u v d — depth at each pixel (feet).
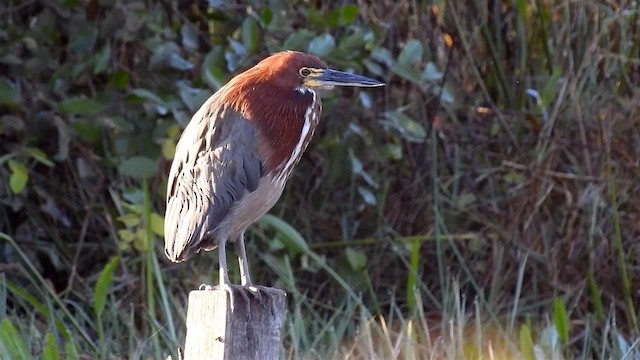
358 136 37.68
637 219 38.52
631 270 38.34
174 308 34.45
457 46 39.78
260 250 37.17
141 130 34.76
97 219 36.42
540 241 38.37
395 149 36.94
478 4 39.83
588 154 38.29
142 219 32.35
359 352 31.60
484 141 38.73
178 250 24.54
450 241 36.37
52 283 36.76
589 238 37.99
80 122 34.14
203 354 18.69
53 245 36.42
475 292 38.04
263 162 24.06
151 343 32.09
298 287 37.50
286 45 34.30
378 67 35.94
